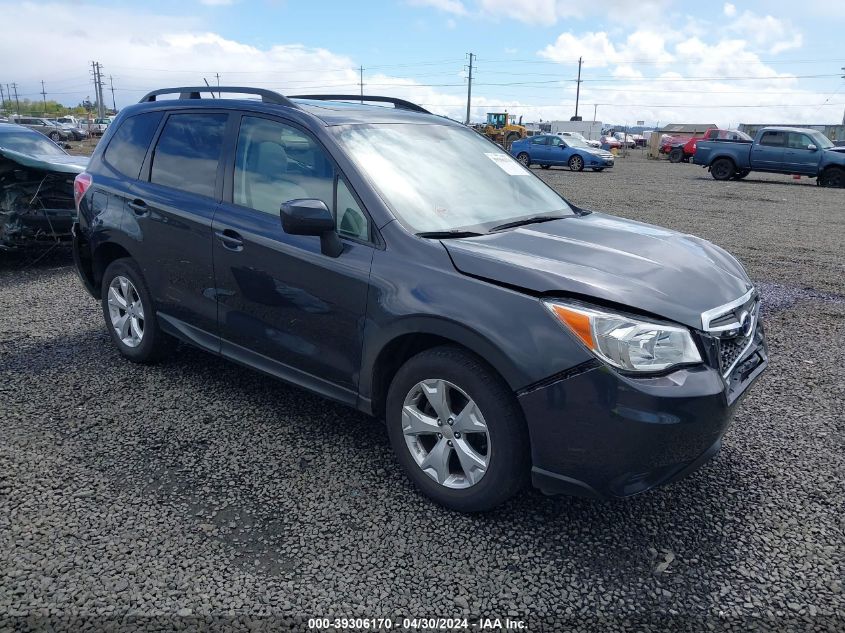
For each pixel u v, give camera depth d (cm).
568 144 2789
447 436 294
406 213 320
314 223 300
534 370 259
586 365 253
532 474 273
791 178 2561
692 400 253
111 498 305
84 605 239
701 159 2366
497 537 283
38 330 546
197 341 406
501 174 395
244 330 372
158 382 438
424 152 369
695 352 263
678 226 1155
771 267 843
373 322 305
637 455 252
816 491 322
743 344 301
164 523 287
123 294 461
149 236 419
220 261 375
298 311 338
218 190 386
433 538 282
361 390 321
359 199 321
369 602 245
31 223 746
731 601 250
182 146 417
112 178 455
